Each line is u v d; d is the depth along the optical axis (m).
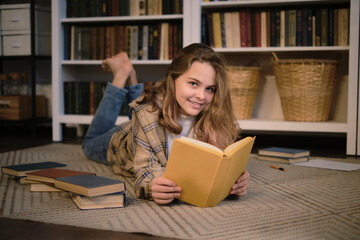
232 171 0.98
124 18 2.46
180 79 1.07
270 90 2.57
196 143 0.94
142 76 2.80
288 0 2.17
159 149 1.10
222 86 1.08
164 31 2.45
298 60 2.12
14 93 2.94
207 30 2.35
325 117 2.22
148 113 1.11
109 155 1.52
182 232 0.83
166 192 1.00
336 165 1.69
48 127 3.09
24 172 1.29
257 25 2.29
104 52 2.55
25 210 0.99
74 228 0.87
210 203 1.01
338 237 0.81
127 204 1.05
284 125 2.18
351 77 2.03
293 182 1.36
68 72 2.67
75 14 2.55
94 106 2.55
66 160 1.80
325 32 2.20
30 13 2.62
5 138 2.65
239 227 0.87
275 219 0.93
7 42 2.67
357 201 1.11
